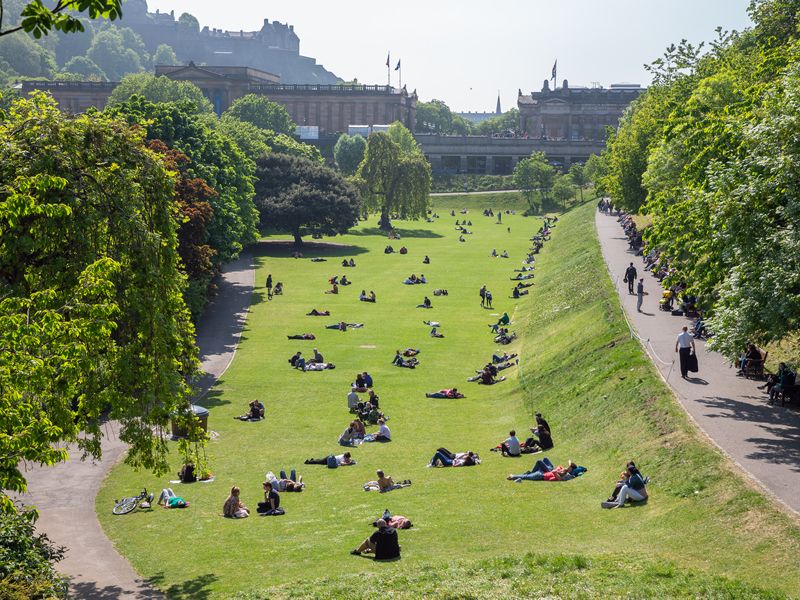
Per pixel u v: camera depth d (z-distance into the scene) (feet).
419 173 613.11
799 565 85.56
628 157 392.47
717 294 145.28
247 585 97.96
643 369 168.55
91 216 102.68
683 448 123.65
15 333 79.66
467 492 129.08
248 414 189.16
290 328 297.74
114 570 107.14
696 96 259.39
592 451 142.10
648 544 98.37
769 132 128.06
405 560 101.24
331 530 116.16
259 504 128.67
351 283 390.83
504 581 89.25
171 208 115.24
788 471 110.93
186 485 144.77
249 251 487.61
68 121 105.81
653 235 175.83
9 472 82.33
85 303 92.94
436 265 447.01
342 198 502.38
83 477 150.20
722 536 95.71
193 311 266.16
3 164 99.66
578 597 82.69
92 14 58.80
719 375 164.96
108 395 102.99
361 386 211.82
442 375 229.66
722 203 130.00
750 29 358.02
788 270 119.03
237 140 528.63
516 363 232.73
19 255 102.32
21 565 81.25
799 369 160.86
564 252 432.25
